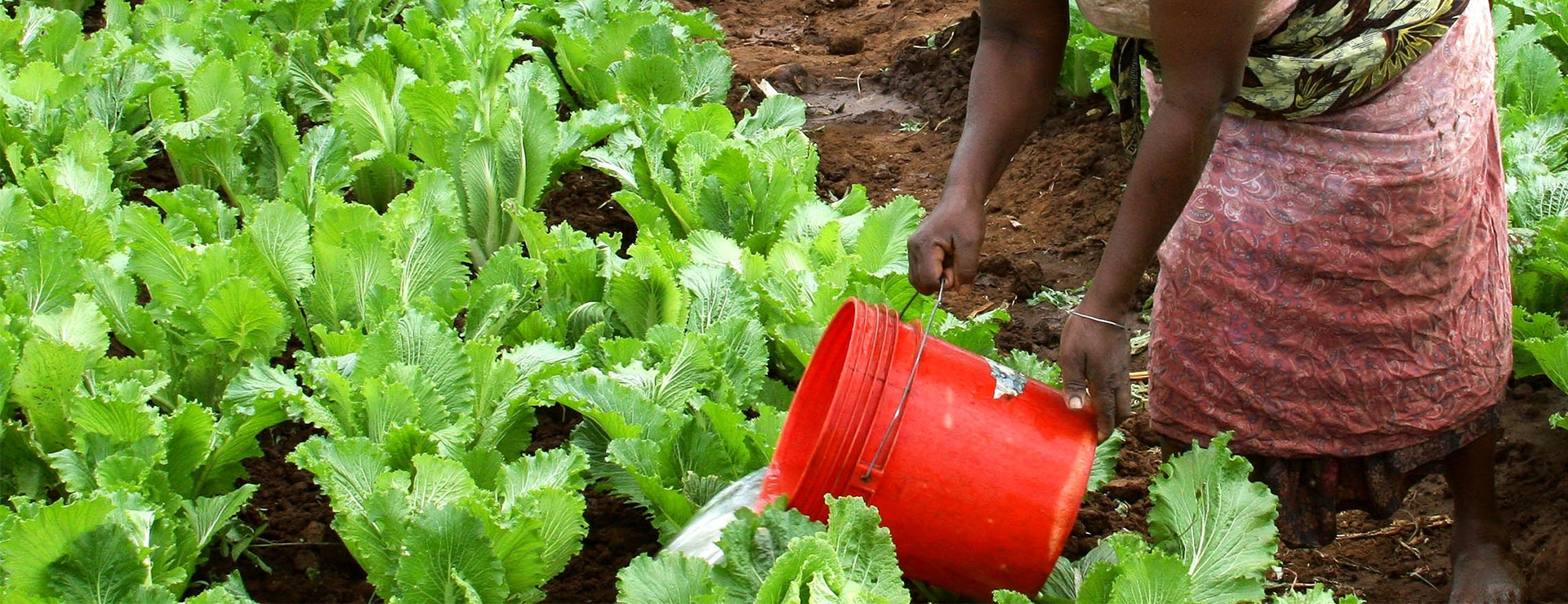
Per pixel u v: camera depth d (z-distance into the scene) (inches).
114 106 180.7
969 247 96.6
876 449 88.6
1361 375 97.3
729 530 88.7
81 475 105.8
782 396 129.6
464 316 157.1
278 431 136.5
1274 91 89.4
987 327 128.2
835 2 299.1
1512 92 183.8
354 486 103.7
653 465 110.0
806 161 178.5
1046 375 121.6
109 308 129.5
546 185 176.7
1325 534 105.3
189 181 178.7
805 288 138.6
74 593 91.7
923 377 90.4
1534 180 154.0
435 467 101.3
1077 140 206.1
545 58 215.0
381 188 181.2
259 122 174.9
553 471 106.0
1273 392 99.0
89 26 262.5
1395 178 90.8
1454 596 106.1
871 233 146.3
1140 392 146.5
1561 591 105.8
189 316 125.6
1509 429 133.0
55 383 112.0
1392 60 88.4
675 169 177.0
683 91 203.6
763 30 288.2
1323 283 94.4
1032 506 89.3
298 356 124.6
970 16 244.5
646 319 135.8
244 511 124.4
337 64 199.9
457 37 207.6
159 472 104.8
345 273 133.9
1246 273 95.3
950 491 89.1
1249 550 93.7
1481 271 97.7
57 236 128.1
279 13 222.2
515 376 119.3
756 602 81.7
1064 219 188.7
